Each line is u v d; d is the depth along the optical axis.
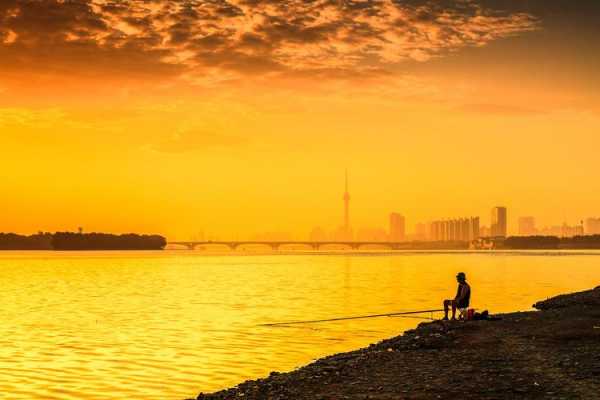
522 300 67.31
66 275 131.25
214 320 51.25
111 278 119.50
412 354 29.02
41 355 34.97
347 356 30.34
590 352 27.41
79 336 42.41
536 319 40.22
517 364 25.20
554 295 74.44
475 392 20.48
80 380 28.62
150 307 62.69
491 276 121.81
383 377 23.81
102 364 32.28
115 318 53.00
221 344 38.62
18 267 175.50
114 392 26.38
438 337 33.50
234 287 93.31
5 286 96.06
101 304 66.12
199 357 34.22
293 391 22.19
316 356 34.44
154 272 146.38
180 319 52.03
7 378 28.98
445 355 28.27
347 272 143.00
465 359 26.94
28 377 29.22
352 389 21.95
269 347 37.38
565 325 36.69
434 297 73.25
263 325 47.81
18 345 38.47
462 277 41.03
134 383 27.97
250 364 32.19
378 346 32.97
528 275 125.75
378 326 46.88
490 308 58.50
